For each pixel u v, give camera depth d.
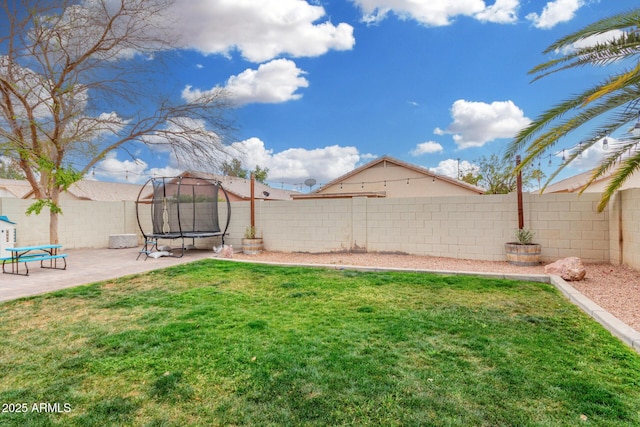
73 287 5.61
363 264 7.66
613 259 6.76
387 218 8.93
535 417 2.05
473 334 3.35
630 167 5.29
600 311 3.82
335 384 2.44
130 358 2.92
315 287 5.43
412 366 2.70
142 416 2.12
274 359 2.84
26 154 8.60
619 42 4.49
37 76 9.10
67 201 10.83
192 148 11.59
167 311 4.25
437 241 8.42
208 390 2.40
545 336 3.29
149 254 9.33
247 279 6.12
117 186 24.52
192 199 11.23
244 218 10.70
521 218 7.44
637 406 2.16
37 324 3.83
